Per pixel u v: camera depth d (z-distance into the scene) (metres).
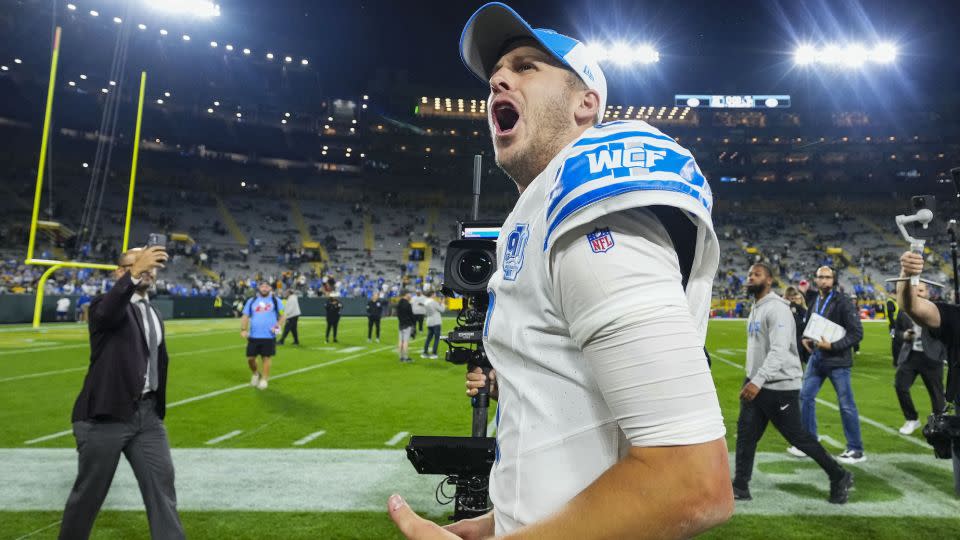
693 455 0.63
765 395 4.87
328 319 20.12
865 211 59.34
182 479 5.40
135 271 3.54
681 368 0.65
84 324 24.16
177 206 49.16
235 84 56.88
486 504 2.75
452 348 2.71
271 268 44.06
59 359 13.59
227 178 55.50
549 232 0.75
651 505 0.62
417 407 8.95
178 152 55.16
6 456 6.06
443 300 36.19
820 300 6.43
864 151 65.25
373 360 15.12
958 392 2.58
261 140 59.38
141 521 4.38
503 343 0.87
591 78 1.04
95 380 3.47
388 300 38.44
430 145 64.88
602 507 0.64
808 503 4.81
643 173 0.71
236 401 9.29
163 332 3.78
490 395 2.54
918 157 63.44
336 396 9.81
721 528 4.25
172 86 53.75
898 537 4.10
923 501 4.86
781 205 61.38
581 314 0.69
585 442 0.75
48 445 6.50
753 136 67.31
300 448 6.53
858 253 51.09
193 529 4.23
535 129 1.03
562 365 0.77
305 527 4.27
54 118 48.31
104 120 50.59
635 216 0.71
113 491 5.08
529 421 0.80
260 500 4.84
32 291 26.75
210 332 22.83
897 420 8.23
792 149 66.81
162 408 3.71
